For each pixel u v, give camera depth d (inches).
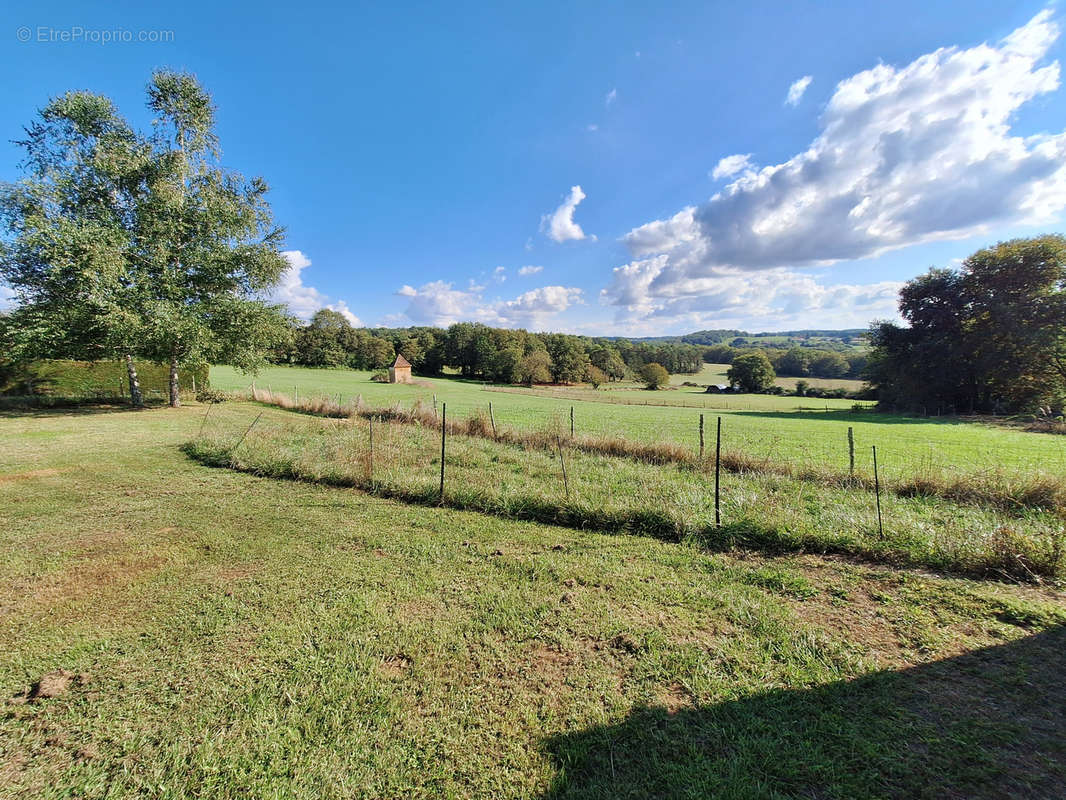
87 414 625.0
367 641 126.8
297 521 233.1
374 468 316.5
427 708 100.7
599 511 230.4
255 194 738.8
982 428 903.7
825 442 660.7
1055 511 232.5
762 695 103.5
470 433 509.0
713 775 82.0
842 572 170.2
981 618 135.7
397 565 180.4
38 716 99.5
